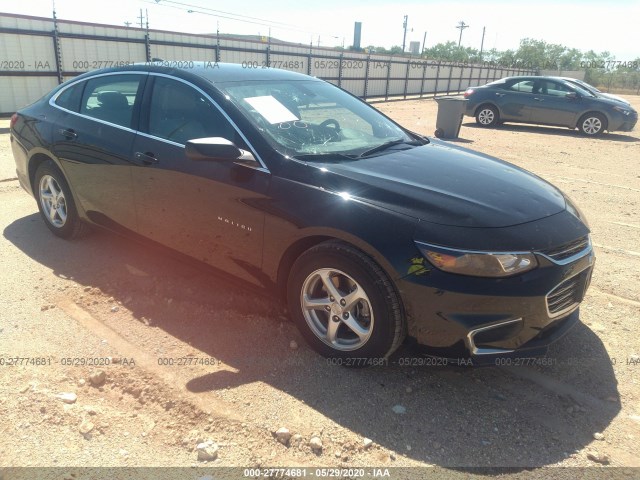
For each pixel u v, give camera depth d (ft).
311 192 9.53
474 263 8.35
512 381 9.81
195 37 62.18
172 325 11.09
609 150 38.55
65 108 14.28
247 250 10.55
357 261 8.93
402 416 8.71
